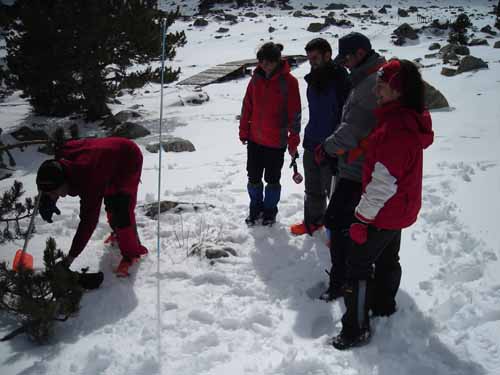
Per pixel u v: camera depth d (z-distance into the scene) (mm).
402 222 2709
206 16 36719
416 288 3539
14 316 3318
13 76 10969
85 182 3316
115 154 3518
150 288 3648
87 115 11242
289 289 3629
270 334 3121
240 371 2770
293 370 2746
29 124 10859
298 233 4562
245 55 22797
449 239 4246
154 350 2951
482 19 32031
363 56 3262
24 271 3025
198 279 3762
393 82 2510
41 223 4746
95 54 10344
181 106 12805
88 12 9984
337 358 2838
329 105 3971
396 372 2703
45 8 10289
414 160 2574
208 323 3250
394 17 35406
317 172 4312
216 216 4934
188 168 7004
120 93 12883
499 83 12500
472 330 2992
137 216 4922
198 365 2811
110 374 2756
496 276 3576
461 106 10492
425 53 20875
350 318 2922
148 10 11039
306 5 43062
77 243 3396
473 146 7293
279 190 4676
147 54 10914
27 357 2918
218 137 9156
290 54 21391
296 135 4453
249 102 4543
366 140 3207
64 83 10758
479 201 5012
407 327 3080
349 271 2914
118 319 3268
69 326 3207
